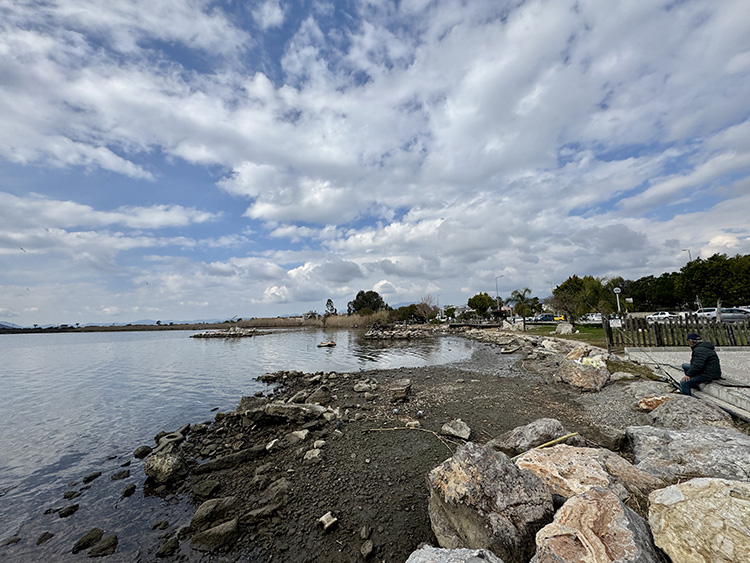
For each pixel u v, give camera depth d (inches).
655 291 2007.9
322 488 263.1
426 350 1263.5
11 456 365.1
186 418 488.4
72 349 1665.8
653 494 152.3
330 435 369.7
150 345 1830.7
